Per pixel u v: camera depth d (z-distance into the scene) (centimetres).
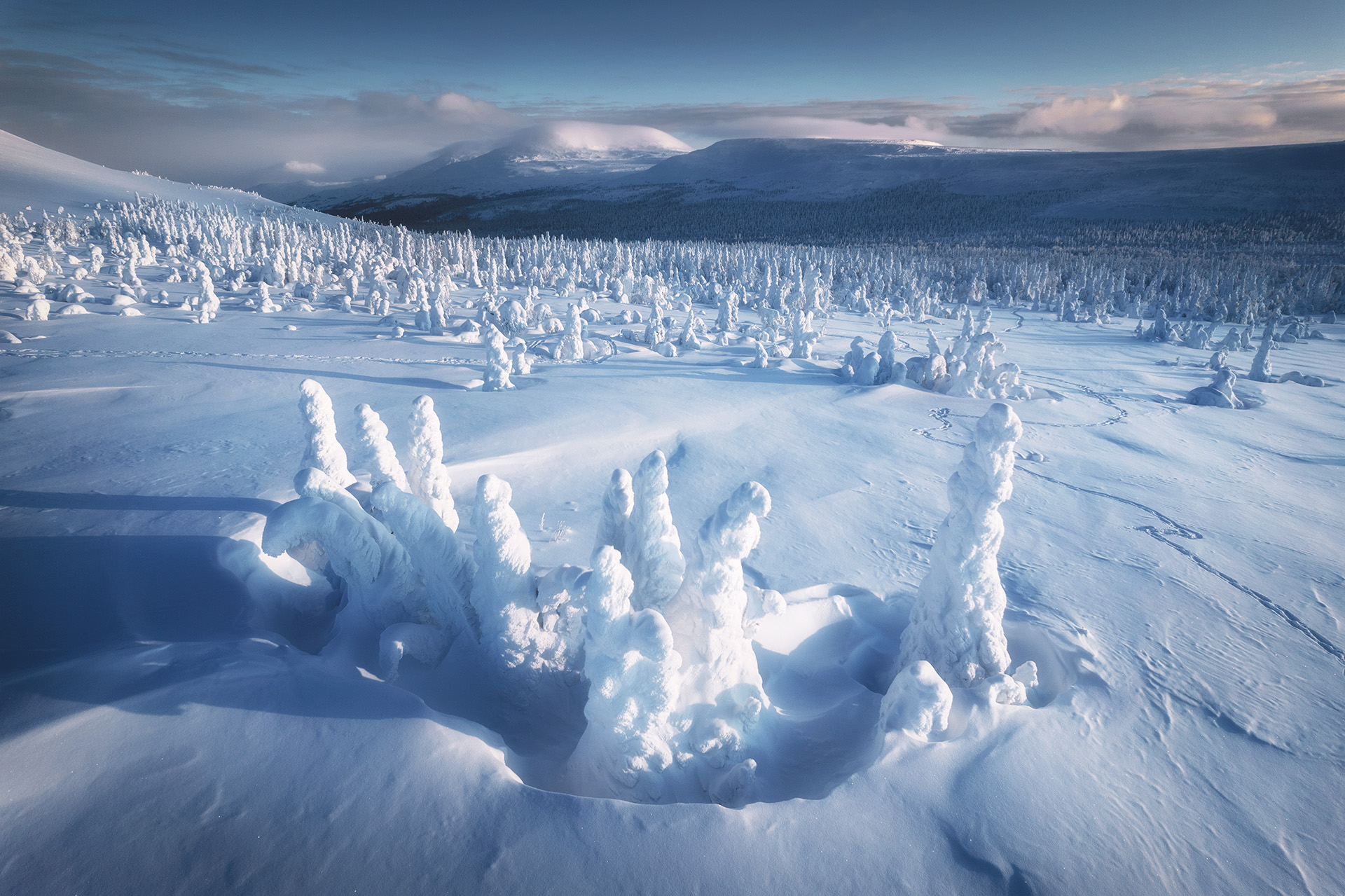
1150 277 9100
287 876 434
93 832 453
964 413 2286
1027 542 1248
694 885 455
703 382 2592
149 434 1550
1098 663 816
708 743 602
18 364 2247
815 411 2223
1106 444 2011
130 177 16738
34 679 584
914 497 1477
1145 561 1187
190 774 504
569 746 679
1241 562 1208
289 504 731
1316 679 828
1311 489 1700
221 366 2380
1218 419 2458
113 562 849
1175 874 511
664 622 550
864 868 483
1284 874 525
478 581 690
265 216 15100
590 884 447
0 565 834
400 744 543
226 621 738
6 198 12038
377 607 738
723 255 10375
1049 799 569
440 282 4866
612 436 1777
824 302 5941
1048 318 6562
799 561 1125
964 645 739
